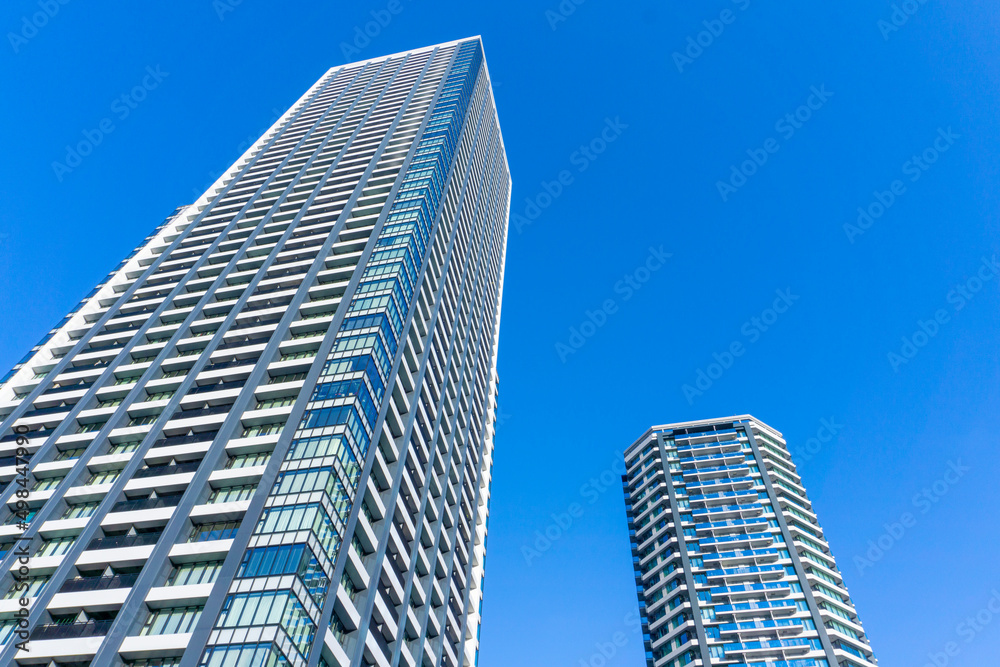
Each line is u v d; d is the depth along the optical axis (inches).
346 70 5575.8
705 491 4938.5
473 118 4694.9
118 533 1731.1
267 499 1675.7
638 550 4881.9
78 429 2155.5
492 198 5068.9
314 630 1461.6
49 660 1451.8
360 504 1820.9
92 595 1534.2
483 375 3715.6
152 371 2306.8
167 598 1488.7
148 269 3011.8
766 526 4596.5
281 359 2230.6
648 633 4311.0
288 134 4286.4
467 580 2709.2
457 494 2731.3
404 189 3223.4
